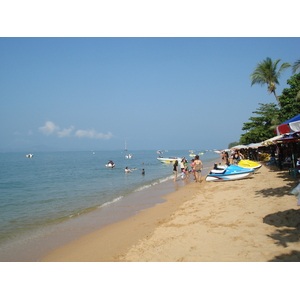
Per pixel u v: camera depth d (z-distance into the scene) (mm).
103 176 30141
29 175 34562
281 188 10969
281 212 7164
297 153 19266
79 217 10586
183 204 10961
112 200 14133
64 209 12344
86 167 50031
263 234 5691
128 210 11359
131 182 23016
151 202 12812
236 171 16328
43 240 7746
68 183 24000
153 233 7094
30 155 140000
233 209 8398
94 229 8688
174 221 8055
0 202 14797
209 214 8258
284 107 26594
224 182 16172
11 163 73312
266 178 14867
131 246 6285
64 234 8297
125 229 8203
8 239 7953
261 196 9891
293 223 6113
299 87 25188
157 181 22719
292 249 4723
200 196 12328
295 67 19016
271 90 33375
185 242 5879
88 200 14562
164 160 58500
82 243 7223
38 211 12070
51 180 27328
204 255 5016
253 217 7105
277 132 7000
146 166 49000
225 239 5707
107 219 9984
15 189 20828
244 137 41531
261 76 33344
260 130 37594
